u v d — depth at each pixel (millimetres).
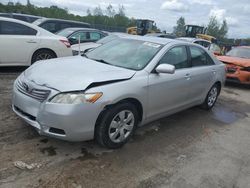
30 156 3852
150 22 32625
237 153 4797
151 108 4723
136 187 3506
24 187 3254
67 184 3387
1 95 6059
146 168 3930
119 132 4258
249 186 3859
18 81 4336
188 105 5910
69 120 3654
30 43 8289
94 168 3762
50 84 3836
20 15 15617
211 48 16125
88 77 3971
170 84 4984
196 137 5215
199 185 3725
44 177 3461
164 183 3658
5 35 7953
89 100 3738
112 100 3928
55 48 8758
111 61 4895
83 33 11898
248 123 6477
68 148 4152
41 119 3752
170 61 5141
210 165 4258
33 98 3867
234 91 9828
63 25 14750
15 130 4492
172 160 4250
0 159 3707
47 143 4215
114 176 3654
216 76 6621
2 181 3309
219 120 6367
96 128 4020
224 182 3869
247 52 11258
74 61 4781
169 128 5461
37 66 4559
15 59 8148
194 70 5766
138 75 4445
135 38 5523
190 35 33188
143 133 5043
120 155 4160
